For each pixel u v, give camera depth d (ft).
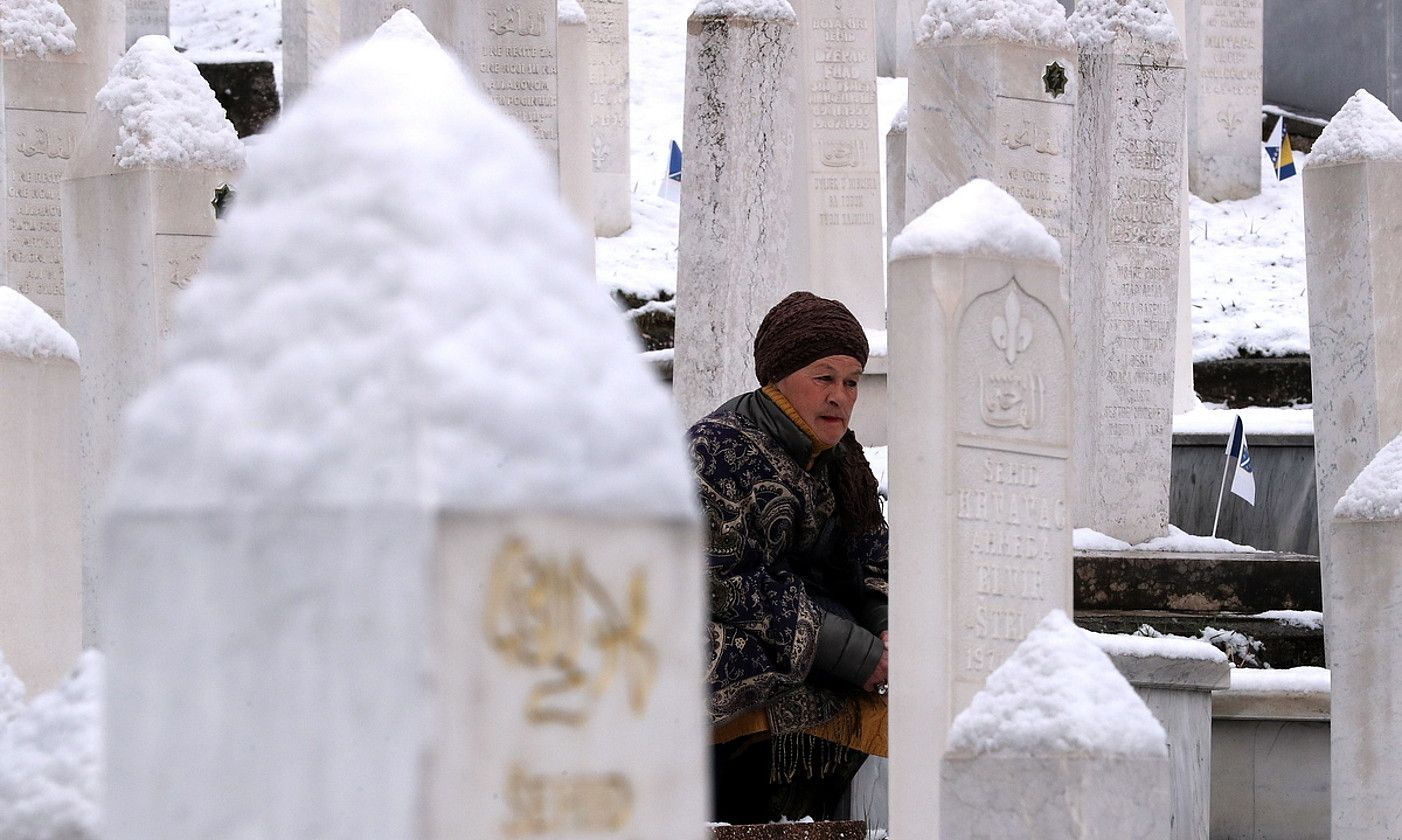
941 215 30.83
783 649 33.76
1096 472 51.88
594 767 11.85
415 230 12.04
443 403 11.60
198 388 11.95
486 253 12.12
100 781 16.34
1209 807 42.45
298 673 11.57
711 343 53.78
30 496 36.32
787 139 54.49
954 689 30.42
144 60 46.01
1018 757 23.94
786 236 54.65
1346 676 35.42
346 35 61.21
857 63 69.67
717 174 53.98
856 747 34.81
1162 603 47.50
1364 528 35.14
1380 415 47.21
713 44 54.19
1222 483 61.16
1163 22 52.80
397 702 11.36
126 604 11.98
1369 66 96.73
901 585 30.83
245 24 103.14
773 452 34.83
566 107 75.31
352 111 12.46
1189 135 92.12
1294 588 47.80
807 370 34.94
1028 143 51.72
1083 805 23.65
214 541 11.72
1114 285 52.06
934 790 30.50
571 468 11.82
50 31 59.57
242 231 12.28
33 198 59.26
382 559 11.42
